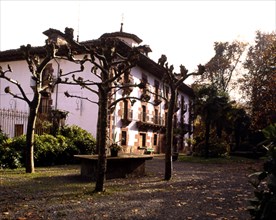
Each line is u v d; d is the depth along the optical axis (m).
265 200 3.21
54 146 16.19
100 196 7.96
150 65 29.27
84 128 23.78
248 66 38.81
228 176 14.12
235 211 6.74
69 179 10.92
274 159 3.22
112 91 24.03
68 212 6.16
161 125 33.59
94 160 11.04
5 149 13.63
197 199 8.08
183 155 33.00
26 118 20.67
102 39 9.95
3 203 6.80
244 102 38.66
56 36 17.12
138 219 5.83
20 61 27.41
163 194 8.67
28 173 12.09
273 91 27.53
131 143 27.91
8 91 12.16
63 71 24.94
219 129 31.03
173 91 12.48
